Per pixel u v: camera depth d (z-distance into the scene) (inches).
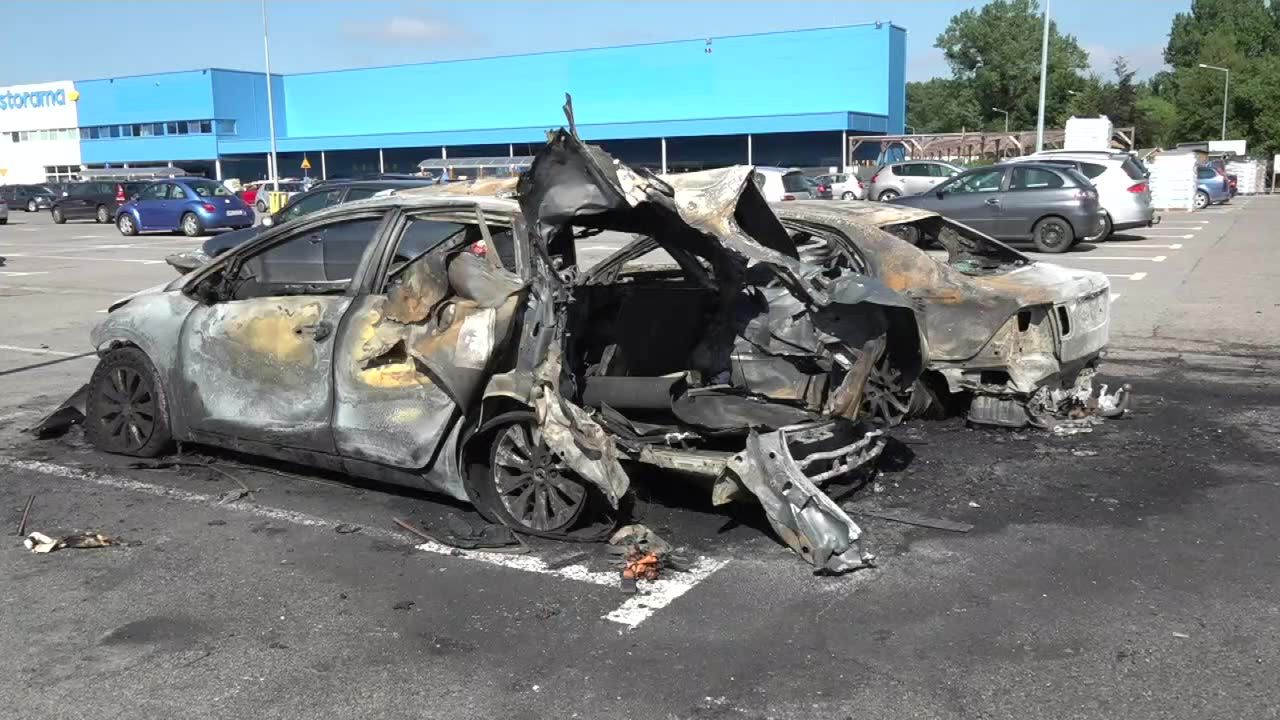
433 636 154.6
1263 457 243.3
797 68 2133.4
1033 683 138.8
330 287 215.6
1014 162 757.3
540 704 135.0
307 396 210.7
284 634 155.5
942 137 1704.0
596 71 2289.6
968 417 268.7
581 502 189.0
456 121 2440.9
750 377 237.3
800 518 176.7
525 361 185.8
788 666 144.2
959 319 255.9
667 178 201.3
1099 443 256.2
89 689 139.3
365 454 204.4
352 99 2571.4
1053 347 253.9
